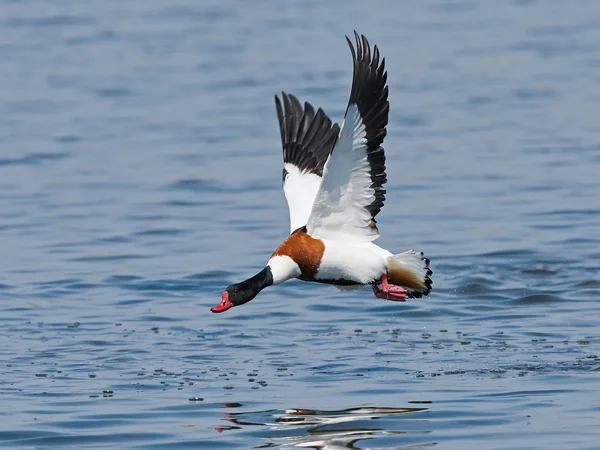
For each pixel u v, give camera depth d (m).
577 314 13.31
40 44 32.03
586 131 22.62
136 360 11.92
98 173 20.77
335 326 13.14
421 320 13.32
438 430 9.44
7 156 21.88
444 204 18.41
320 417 9.88
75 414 10.12
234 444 9.23
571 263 15.36
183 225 17.72
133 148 22.38
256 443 9.24
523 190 19.02
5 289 14.75
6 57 30.45
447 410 9.97
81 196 19.44
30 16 36.16
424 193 19.06
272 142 22.70
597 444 8.99
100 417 10.01
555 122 23.36
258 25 34.34
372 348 12.22
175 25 34.62
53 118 24.69
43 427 9.76
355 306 13.94
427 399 10.32
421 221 17.53
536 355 11.75
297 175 12.03
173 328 13.14
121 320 13.48
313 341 12.56
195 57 30.17
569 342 12.22
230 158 21.61
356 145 10.21
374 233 10.73
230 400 10.46
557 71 27.84
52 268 15.70
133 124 24.17
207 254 16.25
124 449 9.18
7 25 34.72
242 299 10.64
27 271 15.56
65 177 20.58
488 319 13.27
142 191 19.69
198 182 20.12
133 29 34.06
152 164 21.28
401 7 37.00
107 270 15.57
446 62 29.09
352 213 10.62
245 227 17.56
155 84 27.53
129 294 14.54
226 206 18.75
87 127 23.98
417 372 11.27
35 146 22.55
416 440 9.21
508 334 12.62
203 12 36.75
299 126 12.24
